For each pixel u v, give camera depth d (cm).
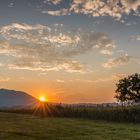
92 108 7950
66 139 3597
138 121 6625
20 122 5675
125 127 5259
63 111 8188
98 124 5769
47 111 8394
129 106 7581
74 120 6731
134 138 3859
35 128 4666
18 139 3466
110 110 7338
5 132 4031
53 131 4325
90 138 3725
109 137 3866
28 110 8956
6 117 6925
